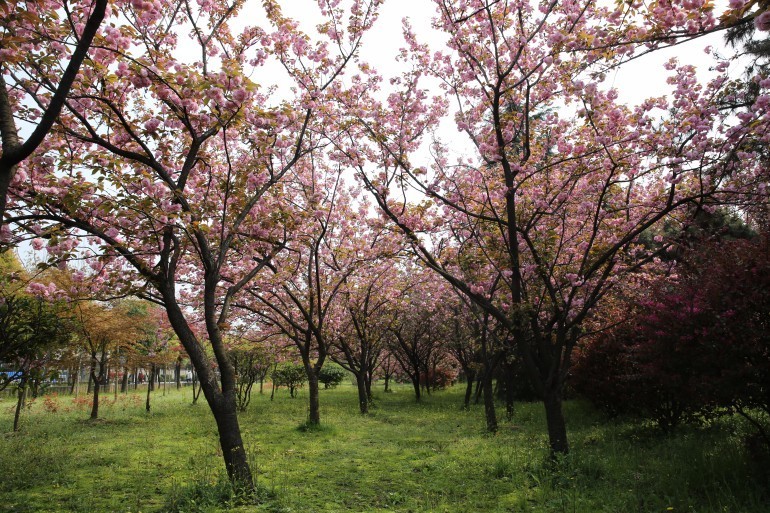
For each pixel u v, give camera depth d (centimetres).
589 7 671
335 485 656
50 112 356
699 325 566
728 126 686
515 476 653
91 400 1752
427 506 552
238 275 1127
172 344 1770
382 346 2077
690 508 479
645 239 1059
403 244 903
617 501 521
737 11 353
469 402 1841
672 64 702
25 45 498
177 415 1482
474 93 813
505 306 838
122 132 647
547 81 745
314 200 1004
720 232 778
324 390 2955
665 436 831
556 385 734
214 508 530
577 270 850
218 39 761
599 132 708
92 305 1259
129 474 715
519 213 830
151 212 565
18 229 590
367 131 837
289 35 780
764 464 538
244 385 1877
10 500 578
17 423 1148
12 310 759
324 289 1257
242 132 694
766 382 522
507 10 725
